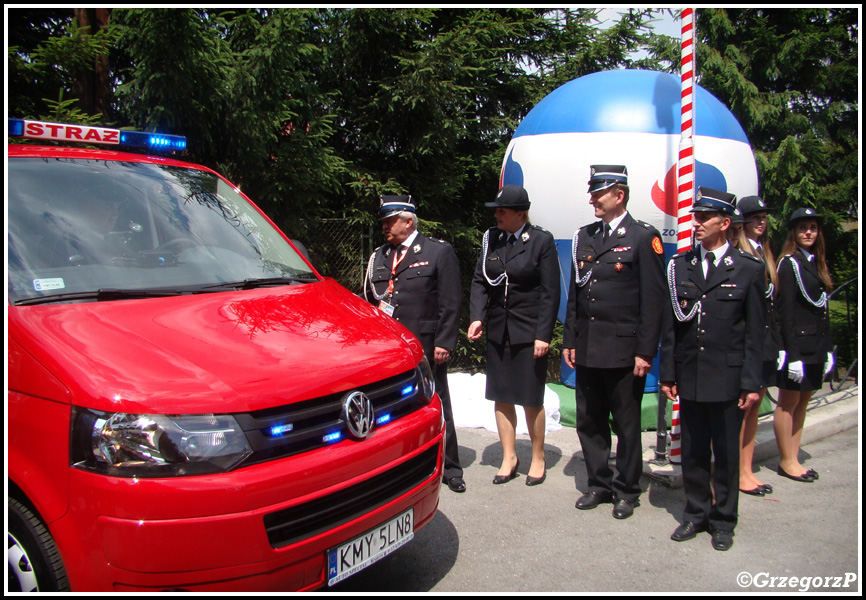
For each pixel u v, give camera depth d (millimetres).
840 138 9664
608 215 3777
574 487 4234
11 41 6000
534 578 3053
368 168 8023
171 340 2283
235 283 2951
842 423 5527
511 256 4105
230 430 2037
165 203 3197
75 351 2137
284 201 6473
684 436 3529
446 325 4117
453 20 8578
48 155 3070
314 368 2324
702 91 5887
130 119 6199
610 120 5488
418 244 4211
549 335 4012
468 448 5008
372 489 2383
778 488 4246
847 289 7449
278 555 2066
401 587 2957
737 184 5562
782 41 9000
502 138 9328
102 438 1947
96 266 2688
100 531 1904
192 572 1940
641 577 3074
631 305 3680
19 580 2127
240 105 5938
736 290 3318
